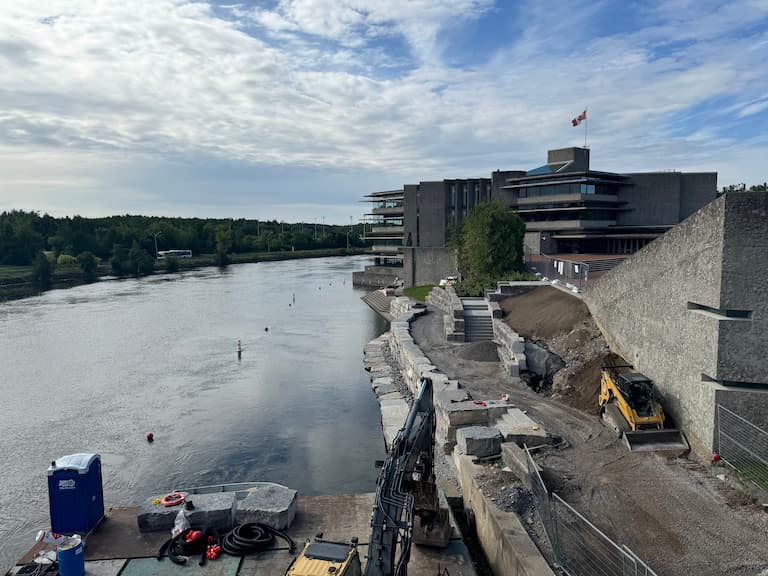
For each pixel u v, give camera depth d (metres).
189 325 70.12
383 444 31.48
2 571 20.17
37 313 80.19
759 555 15.45
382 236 120.50
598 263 52.69
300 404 38.50
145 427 34.28
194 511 16.42
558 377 31.58
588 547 16.23
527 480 19.89
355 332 65.62
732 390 20.66
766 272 19.97
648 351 26.91
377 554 12.48
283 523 16.78
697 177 91.56
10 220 195.38
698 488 19.17
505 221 61.56
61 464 16.56
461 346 43.28
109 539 16.42
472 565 16.17
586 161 96.44
